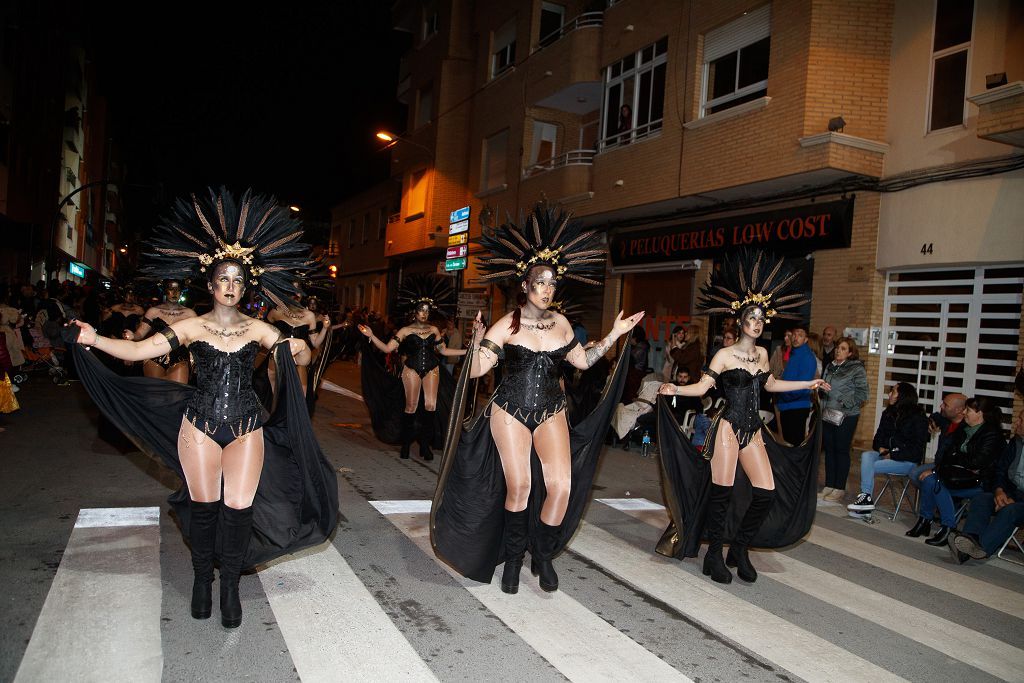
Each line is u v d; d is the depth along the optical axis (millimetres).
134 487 6695
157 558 4883
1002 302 10148
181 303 7906
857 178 11695
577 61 17469
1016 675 3992
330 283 5988
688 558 5785
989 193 10180
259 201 4211
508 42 21812
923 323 11164
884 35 11711
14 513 5734
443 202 24750
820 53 11641
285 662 3566
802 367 8570
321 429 10992
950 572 5922
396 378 9289
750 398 5312
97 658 3492
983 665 4094
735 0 13195
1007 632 4637
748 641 4203
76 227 40688
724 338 9305
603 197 16062
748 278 5496
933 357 10992
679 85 14297
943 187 10719
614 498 7773
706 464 5562
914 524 7531
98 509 5945
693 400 10945
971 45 10586
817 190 12352
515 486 4621
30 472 7066
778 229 12766
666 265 15359
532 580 4992
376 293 33219
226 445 4012
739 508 5781
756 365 5434
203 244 4059
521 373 4652
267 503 4520
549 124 20422
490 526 4820
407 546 5520
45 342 15172
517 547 4684
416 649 3801
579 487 5102
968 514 6398
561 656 3832
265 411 4172
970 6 10672
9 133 23250
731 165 12930
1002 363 10148
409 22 29984
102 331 10867
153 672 3385
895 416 7883
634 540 6184
